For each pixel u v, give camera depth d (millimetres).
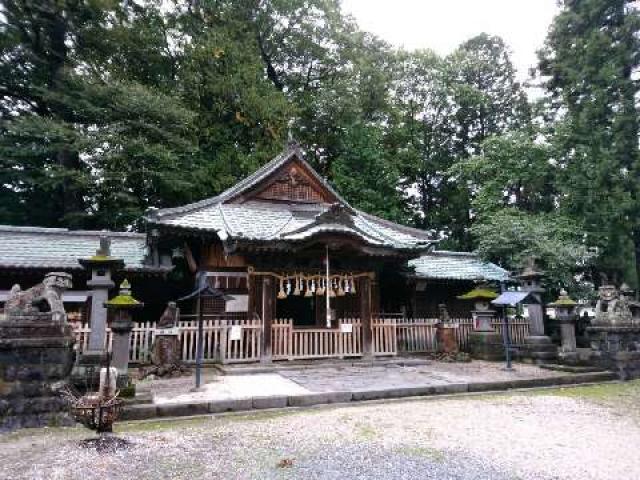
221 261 13797
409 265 16781
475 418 7559
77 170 19375
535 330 14516
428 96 30641
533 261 15148
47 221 22391
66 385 7277
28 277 13469
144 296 15969
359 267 14055
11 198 21672
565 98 19125
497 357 14789
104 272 10008
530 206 23984
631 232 16984
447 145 31781
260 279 13336
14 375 6930
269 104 23344
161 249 15344
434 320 15820
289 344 12484
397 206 27000
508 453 5684
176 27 24531
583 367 12594
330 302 14781
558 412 8172
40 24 19938
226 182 21609
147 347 11797
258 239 11828
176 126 20656
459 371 12117
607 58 17578
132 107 19469
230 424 7059
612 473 5020
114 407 6270
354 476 4797
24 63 20312
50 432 6613
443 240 29828
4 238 14328
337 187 24906
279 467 5062
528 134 22828
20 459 5316
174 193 21672
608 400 9500
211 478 4730
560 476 4898
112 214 20438
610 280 17891
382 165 25438
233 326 11828
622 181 16578
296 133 26469
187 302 16344
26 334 7062
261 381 10102
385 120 28703
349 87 26719
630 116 16578
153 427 6863
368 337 13445
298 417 7535
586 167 17812
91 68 20594
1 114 20766
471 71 30953
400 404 8672
